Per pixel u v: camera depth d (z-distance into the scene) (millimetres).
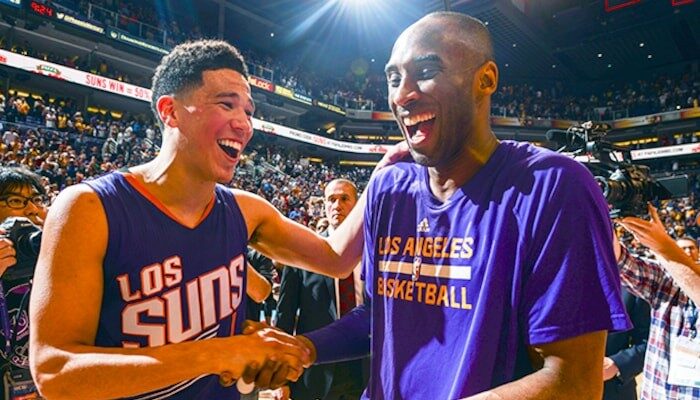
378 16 26844
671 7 22984
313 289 2658
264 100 25500
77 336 1021
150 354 958
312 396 2586
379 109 29797
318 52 31078
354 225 1379
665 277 1956
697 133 25516
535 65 30328
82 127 15773
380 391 1022
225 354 983
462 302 900
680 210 16375
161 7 24062
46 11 16969
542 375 792
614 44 26906
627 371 2133
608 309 779
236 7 25750
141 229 1169
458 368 869
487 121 983
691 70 28609
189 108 1164
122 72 21500
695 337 1849
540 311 812
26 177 1998
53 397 969
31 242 1709
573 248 805
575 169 862
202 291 1250
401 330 985
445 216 963
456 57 906
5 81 17281
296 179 22188
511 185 900
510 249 870
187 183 1225
